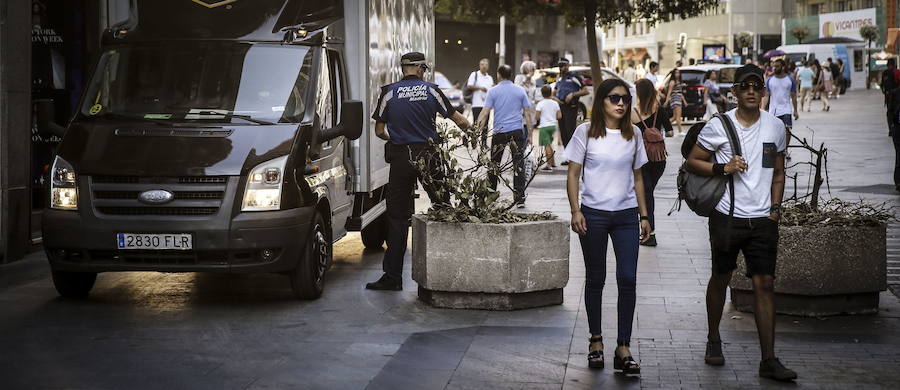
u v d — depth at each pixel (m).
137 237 8.76
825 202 9.27
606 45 107.00
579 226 7.06
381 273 10.79
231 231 8.73
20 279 10.52
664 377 6.86
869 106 46.12
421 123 9.77
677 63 46.34
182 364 7.25
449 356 7.43
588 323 7.71
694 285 9.89
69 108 13.39
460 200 9.12
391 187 9.85
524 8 34.09
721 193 6.89
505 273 8.80
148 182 8.78
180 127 9.16
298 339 7.97
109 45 10.08
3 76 11.21
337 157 10.40
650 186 12.07
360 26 10.67
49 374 6.99
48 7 13.10
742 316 8.58
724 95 37.16
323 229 9.70
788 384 6.68
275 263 8.93
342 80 10.63
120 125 9.24
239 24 10.04
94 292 9.83
